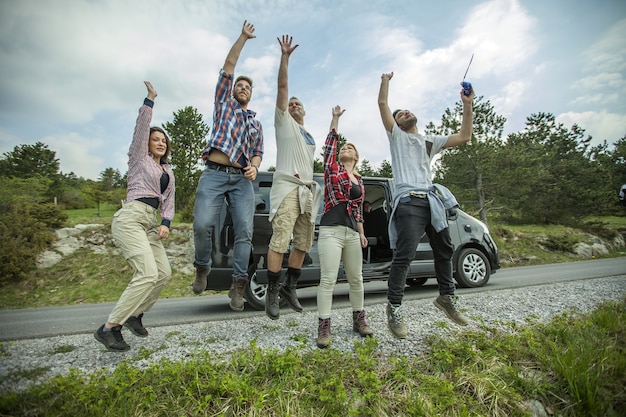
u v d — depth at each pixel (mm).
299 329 3441
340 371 2447
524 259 15109
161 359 2535
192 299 7559
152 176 2988
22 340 3248
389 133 3295
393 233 3189
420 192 3088
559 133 25359
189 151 21047
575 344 2963
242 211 3199
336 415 2092
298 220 3258
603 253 16969
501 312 3932
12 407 1983
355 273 3205
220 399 2139
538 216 21094
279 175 3158
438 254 3186
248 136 3281
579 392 2479
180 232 12672
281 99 3090
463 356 2766
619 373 2691
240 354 2590
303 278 5125
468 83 3170
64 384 2143
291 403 2160
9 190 11352
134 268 2799
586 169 21188
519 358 2830
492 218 23109
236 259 3182
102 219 13805
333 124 3354
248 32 3096
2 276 10086
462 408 2281
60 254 11602
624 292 4859
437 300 3205
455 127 17906
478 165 17484
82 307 7438
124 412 1983
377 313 4078
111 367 2504
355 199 3188
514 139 21703
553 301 4398
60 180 23781
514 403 2373
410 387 2381
